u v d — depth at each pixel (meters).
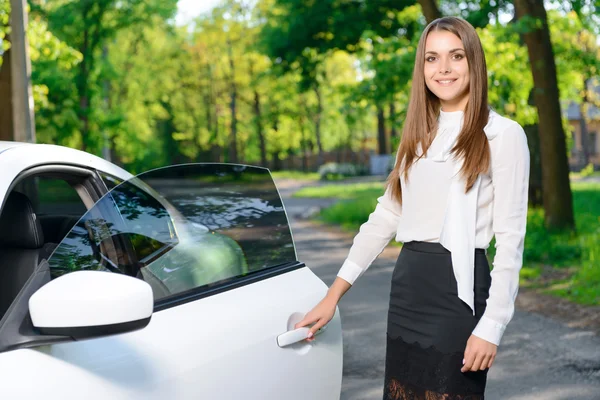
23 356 1.69
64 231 3.01
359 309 7.40
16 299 1.80
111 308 1.60
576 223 14.11
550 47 13.33
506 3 16.67
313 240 15.02
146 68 46.19
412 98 2.39
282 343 2.32
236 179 2.50
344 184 44.16
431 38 2.33
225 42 57.53
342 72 53.81
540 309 7.60
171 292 2.13
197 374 2.01
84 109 29.80
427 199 2.29
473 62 2.29
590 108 57.06
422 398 2.29
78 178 2.42
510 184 2.21
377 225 2.51
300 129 63.97
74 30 29.77
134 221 2.12
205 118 60.75
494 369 5.36
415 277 2.30
